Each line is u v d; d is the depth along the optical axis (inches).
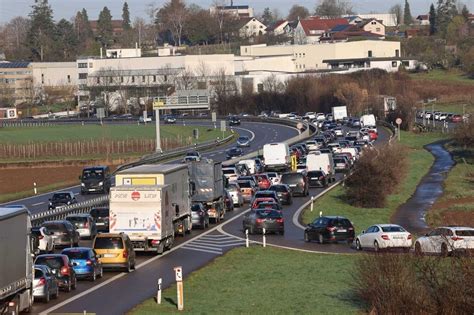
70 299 3659.0
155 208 4928.6
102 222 6013.8
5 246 3137.3
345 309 3316.9
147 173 5290.4
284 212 7037.4
